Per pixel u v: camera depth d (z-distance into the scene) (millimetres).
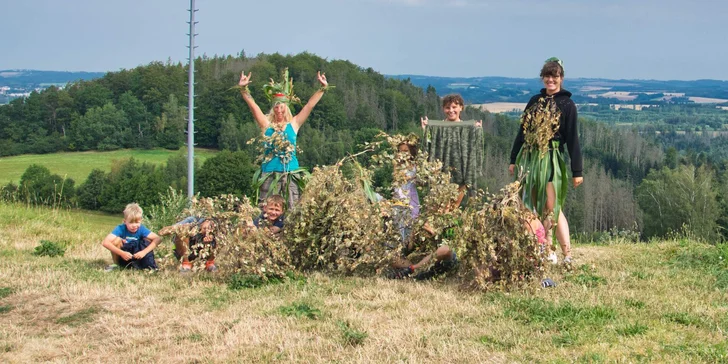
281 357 5473
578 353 5312
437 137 8992
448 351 5418
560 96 7953
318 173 8234
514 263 7266
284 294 7254
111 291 7277
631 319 6152
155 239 8508
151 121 78750
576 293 7059
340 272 8094
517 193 7469
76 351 5691
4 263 8711
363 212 7945
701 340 5566
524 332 5848
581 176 7883
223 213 8180
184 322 6328
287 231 8219
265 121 9273
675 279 7746
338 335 5875
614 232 12117
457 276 7980
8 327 6258
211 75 82562
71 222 14203
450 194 8062
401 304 6781
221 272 7926
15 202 15539
